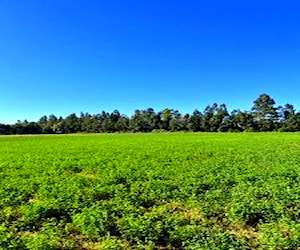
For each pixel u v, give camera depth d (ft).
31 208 49.49
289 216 44.86
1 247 35.76
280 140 201.36
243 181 68.39
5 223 45.52
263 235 38.27
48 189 63.31
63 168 94.53
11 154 140.67
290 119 407.23
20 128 472.85
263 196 55.57
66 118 518.78
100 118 536.83
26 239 38.34
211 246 34.78
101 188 62.59
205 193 58.23
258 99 428.56
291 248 35.12
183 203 53.88
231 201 52.60
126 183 71.00
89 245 38.06
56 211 49.39
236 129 426.51
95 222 41.70
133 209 48.19
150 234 38.50
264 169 84.69
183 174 77.77
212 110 454.40
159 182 67.97
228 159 108.37
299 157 110.22
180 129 472.03
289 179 69.77
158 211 48.67
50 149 163.94
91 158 116.78
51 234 39.34
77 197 55.36
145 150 145.59
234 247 34.76
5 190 63.93
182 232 38.58
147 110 505.66
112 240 37.91
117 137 283.18
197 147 158.40
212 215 47.47
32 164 103.65
